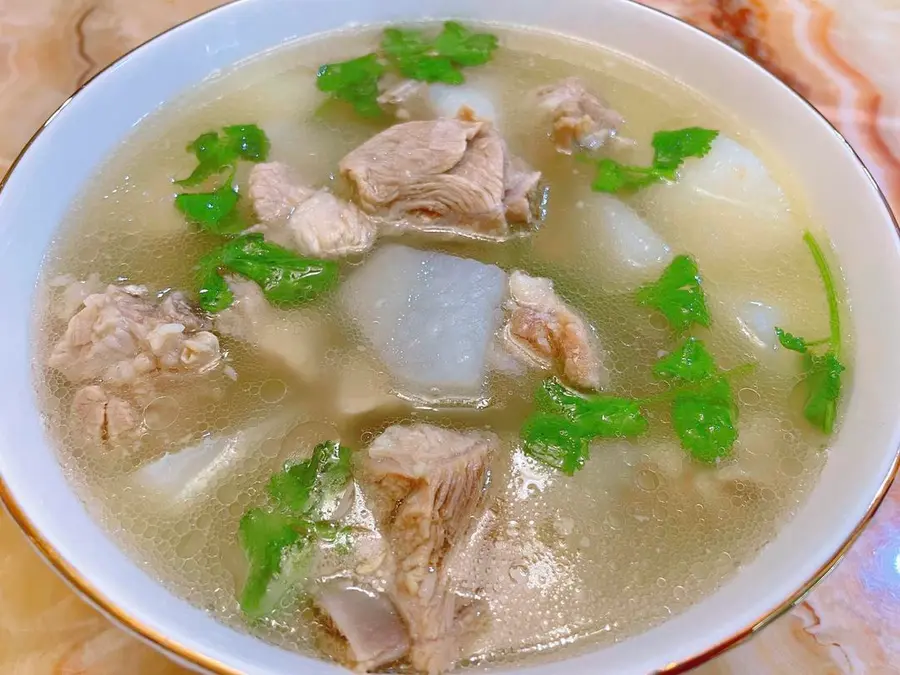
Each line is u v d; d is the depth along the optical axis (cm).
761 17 33
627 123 26
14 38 29
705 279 22
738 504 18
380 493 17
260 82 26
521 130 25
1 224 19
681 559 17
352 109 25
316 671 14
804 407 19
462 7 28
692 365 19
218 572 16
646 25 26
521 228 22
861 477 17
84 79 28
